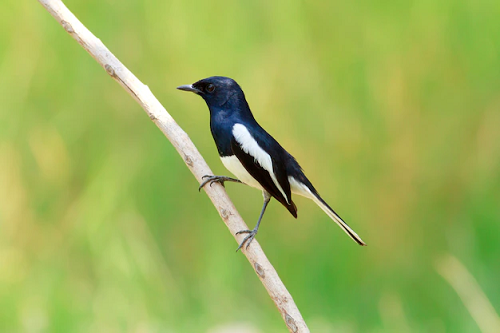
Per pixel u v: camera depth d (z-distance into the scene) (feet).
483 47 40.78
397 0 40.83
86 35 21.90
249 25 41.09
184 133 21.53
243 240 19.94
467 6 40.68
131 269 36.58
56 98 39.99
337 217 24.67
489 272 36.47
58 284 35.83
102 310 35.14
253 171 24.93
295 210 25.57
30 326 33.94
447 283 37.01
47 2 21.88
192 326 35.45
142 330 34.47
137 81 21.84
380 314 36.35
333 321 36.42
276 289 18.11
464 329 34.60
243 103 26.02
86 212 37.76
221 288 37.19
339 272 38.40
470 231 38.24
